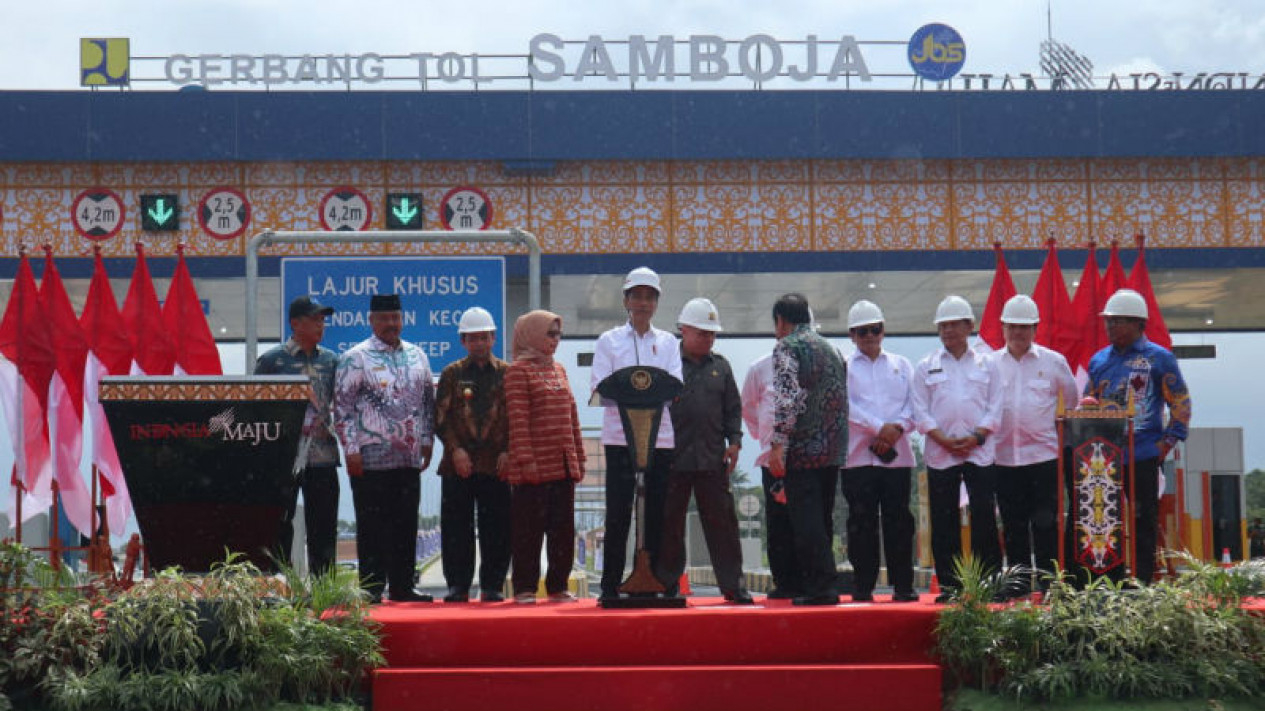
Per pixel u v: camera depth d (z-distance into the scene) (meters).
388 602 8.09
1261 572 7.18
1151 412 7.78
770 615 6.88
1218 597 7.06
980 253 20.70
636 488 7.59
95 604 6.73
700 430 7.85
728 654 6.84
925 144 20.34
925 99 20.39
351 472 7.84
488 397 8.21
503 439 8.17
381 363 7.89
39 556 7.04
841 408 7.68
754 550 26.41
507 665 6.77
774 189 20.75
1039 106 20.41
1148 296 10.98
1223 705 6.51
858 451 8.11
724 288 22.30
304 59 20.31
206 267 20.14
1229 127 20.44
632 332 7.85
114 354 10.43
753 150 20.33
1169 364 7.76
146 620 6.51
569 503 7.89
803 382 7.60
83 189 20.14
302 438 7.55
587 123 20.20
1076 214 20.78
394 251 20.33
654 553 7.68
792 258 20.64
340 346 10.85
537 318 7.83
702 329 7.90
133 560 7.36
